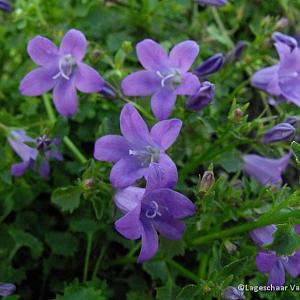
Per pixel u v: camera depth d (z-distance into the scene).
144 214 0.14
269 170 0.19
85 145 0.21
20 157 0.19
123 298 0.19
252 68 0.23
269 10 0.25
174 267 0.18
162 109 0.16
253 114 0.23
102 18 0.23
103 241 0.19
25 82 0.17
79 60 0.16
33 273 0.20
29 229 0.19
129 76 0.16
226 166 0.18
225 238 0.16
